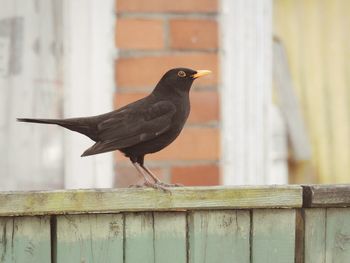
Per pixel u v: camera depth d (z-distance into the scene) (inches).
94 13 405.7
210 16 408.2
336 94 475.5
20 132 417.4
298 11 474.0
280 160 468.4
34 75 415.2
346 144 476.1
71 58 407.5
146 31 405.4
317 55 475.2
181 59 406.0
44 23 414.9
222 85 408.5
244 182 410.9
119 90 406.0
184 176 403.2
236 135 410.0
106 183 405.1
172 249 253.4
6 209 242.1
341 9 475.8
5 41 417.4
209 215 255.0
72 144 412.5
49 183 414.9
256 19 413.4
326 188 256.8
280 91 471.5
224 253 255.6
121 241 250.8
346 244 259.8
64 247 248.1
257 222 256.8
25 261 245.3
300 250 259.6
